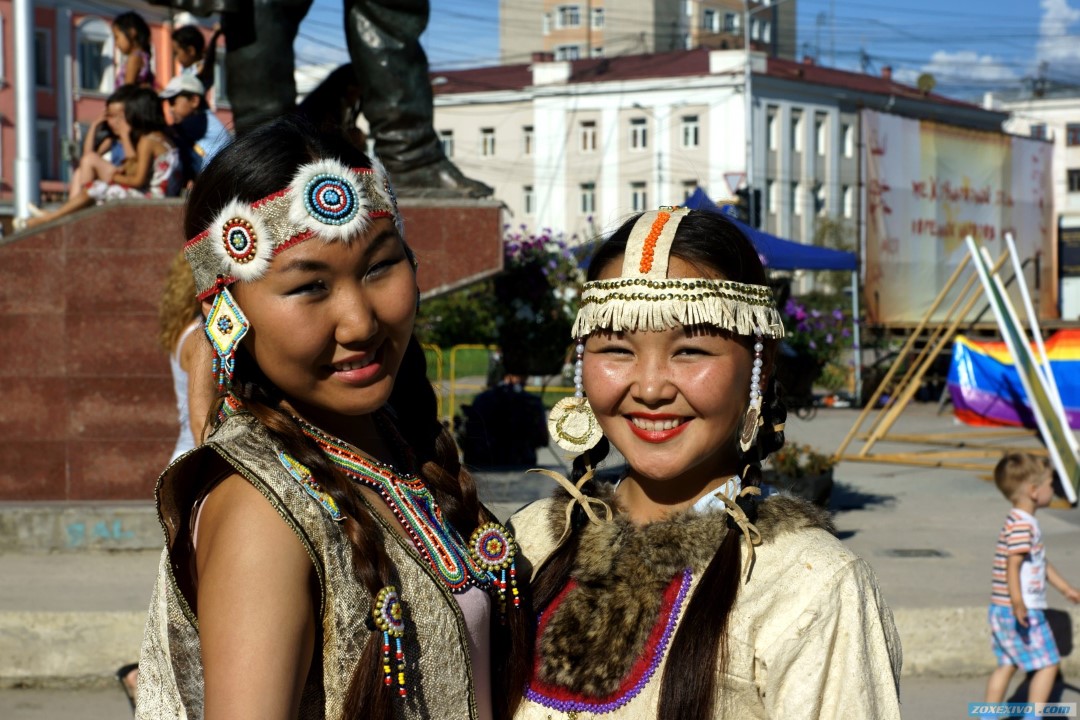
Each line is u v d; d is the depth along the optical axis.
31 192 12.61
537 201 49.31
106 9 36.28
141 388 6.64
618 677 1.84
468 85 50.50
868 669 1.74
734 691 1.76
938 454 12.06
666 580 1.85
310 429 1.78
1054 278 30.02
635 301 1.82
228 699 1.51
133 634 5.14
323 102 7.05
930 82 52.19
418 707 1.71
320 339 1.67
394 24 6.97
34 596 5.38
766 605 1.76
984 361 12.40
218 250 1.67
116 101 7.45
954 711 4.88
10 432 6.61
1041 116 59.16
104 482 6.65
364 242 1.68
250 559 1.55
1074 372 11.95
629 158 47.62
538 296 9.09
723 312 1.81
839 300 21.19
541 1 69.88
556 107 48.72
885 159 22.38
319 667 1.63
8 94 34.47
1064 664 5.38
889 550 6.78
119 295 6.61
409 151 7.04
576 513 2.04
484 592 1.88
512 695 1.90
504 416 8.36
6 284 6.57
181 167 7.55
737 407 1.87
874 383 19.05
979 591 5.64
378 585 1.64
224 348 1.70
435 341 16.33
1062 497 9.07
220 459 1.65
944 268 24.23
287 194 1.64
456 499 2.03
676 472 1.86
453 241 6.89
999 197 26.81
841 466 11.06
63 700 4.95
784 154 46.84
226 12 6.75
